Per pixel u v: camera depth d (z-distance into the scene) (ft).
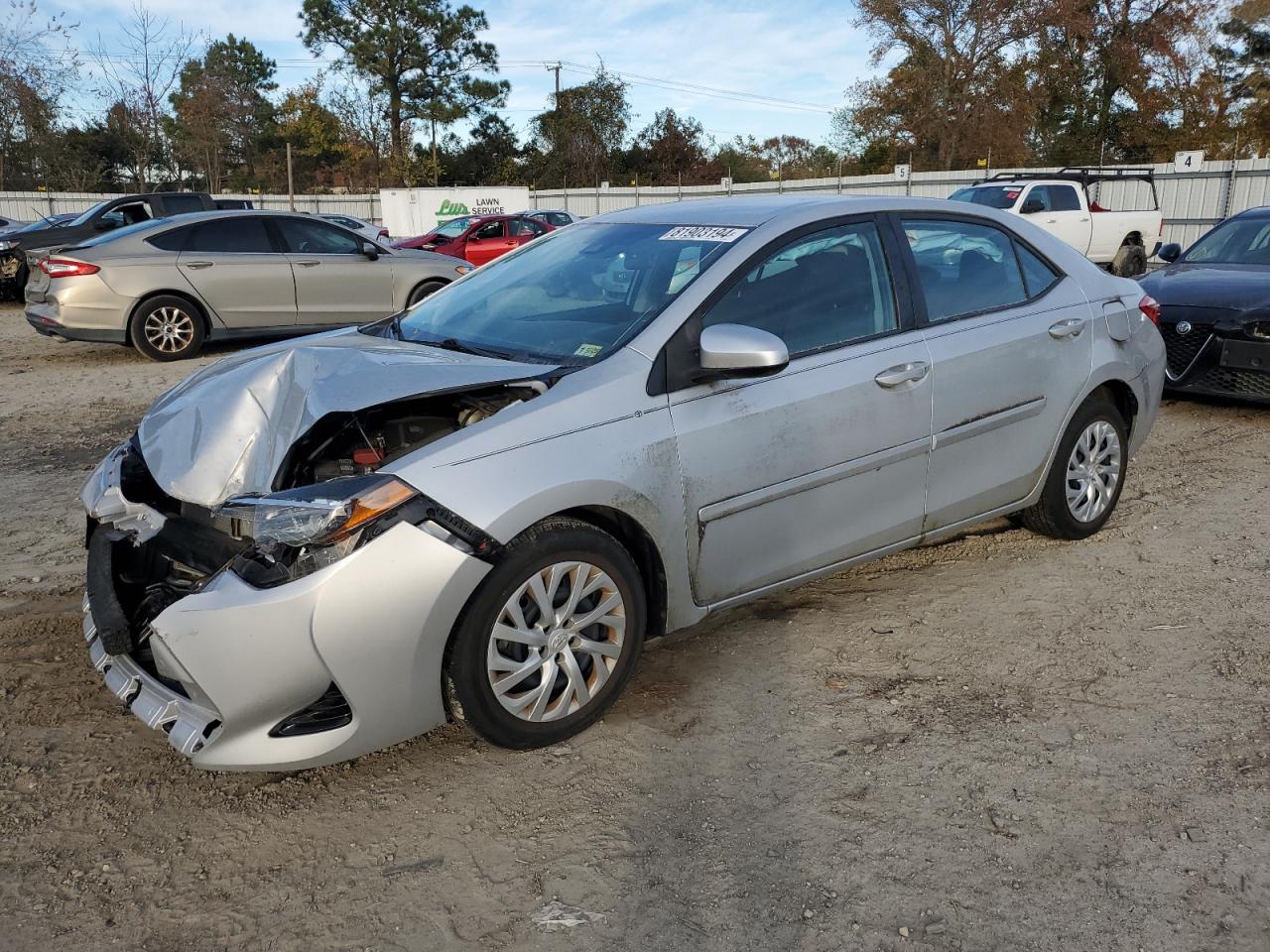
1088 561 15.02
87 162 129.90
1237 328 22.67
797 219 12.15
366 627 8.79
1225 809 9.13
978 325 13.41
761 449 11.16
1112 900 8.02
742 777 9.80
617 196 114.62
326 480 9.64
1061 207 59.06
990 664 11.96
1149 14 127.65
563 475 9.64
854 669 11.91
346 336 13.12
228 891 8.36
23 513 17.93
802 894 8.18
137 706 9.39
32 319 34.60
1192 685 11.35
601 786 9.70
